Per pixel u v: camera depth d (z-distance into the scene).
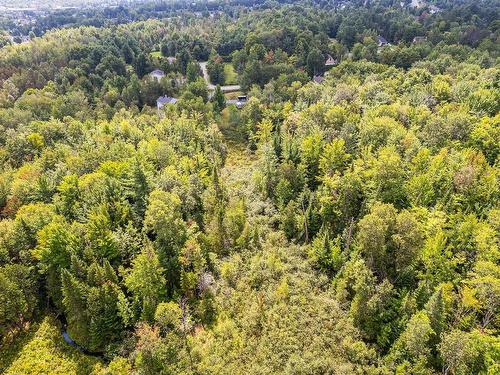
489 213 62.19
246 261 65.69
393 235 55.03
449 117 87.06
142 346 47.28
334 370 46.69
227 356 50.06
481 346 43.12
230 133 128.88
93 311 53.50
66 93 142.12
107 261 57.22
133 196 73.31
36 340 57.38
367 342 51.56
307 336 51.78
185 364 47.84
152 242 63.38
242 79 159.00
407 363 44.38
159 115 136.38
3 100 135.25
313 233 70.56
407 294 50.19
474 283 49.28
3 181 81.38
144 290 54.72
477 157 74.88
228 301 58.22
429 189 69.38
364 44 179.38
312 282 60.97
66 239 60.09
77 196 73.31
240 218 71.25
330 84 139.75
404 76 131.62
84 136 107.94
